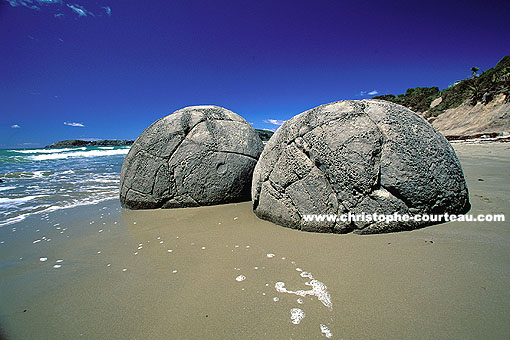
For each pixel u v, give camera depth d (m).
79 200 4.24
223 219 2.94
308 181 2.46
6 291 1.71
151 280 1.75
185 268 1.89
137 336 1.27
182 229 2.71
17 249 2.35
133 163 3.65
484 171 5.13
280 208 2.62
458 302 1.38
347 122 2.44
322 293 1.52
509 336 1.15
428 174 2.32
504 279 1.55
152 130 3.67
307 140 2.54
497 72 21.06
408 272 1.67
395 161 2.29
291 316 1.35
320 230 2.38
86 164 10.67
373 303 1.41
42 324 1.39
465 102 22.12
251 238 2.36
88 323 1.38
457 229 2.26
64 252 2.27
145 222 3.00
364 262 1.83
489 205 2.83
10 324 1.40
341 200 2.33
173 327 1.32
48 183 5.95
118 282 1.75
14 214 3.45
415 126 2.46
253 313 1.39
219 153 3.49
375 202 2.26
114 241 2.47
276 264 1.88
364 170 2.29
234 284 1.66
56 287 1.73
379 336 1.19
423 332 1.20
